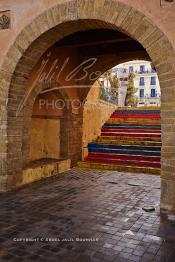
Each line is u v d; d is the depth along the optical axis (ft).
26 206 17.15
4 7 20.62
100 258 10.76
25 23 19.84
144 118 45.29
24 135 23.93
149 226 14.07
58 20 18.69
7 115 20.48
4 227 13.74
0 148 20.68
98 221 14.70
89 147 35.99
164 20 15.79
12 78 20.38
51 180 24.80
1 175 20.63
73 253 11.13
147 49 16.29
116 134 40.55
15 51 20.16
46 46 20.95
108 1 17.19
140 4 16.42
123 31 17.69
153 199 18.99
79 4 17.94
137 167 29.68
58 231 13.32
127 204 17.79
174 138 15.53
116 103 55.67
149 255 11.06
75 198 19.04
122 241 12.30
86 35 27.30
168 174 15.84
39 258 10.71
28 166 24.64
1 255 10.91
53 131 30.91
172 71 15.48
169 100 15.61
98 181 24.54
